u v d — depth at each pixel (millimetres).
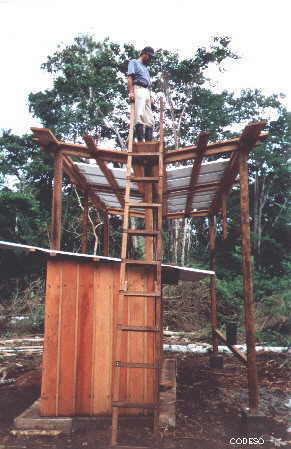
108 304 4180
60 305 4113
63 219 18047
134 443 3451
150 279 4215
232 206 24375
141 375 4074
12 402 4668
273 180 25938
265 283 11289
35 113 25359
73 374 4008
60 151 4812
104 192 6594
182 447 3396
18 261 12797
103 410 3984
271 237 23594
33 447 3375
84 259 4180
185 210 7590
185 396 4945
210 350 7117
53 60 23969
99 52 23484
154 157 4711
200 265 14859
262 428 3881
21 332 10219
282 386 5375
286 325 9391
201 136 4344
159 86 23547
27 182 23672
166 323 10609
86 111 23547
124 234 3992
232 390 5215
